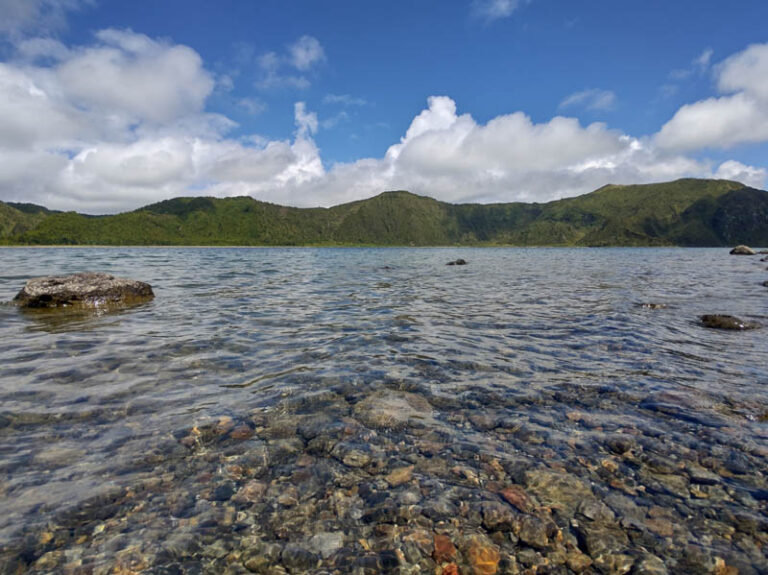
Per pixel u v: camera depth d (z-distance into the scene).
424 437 5.31
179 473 4.45
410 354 8.79
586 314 13.62
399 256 83.31
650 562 3.44
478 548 3.62
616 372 7.71
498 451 5.00
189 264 41.31
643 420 5.77
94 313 13.17
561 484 4.39
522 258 71.00
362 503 4.12
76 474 4.33
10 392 6.38
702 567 3.37
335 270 36.25
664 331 11.09
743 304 15.81
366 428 5.52
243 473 4.51
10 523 3.61
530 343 9.78
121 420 5.55
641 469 4.64
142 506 3.93
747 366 8.10
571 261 57.69
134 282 16.19
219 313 13.25
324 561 3.47
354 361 8.27
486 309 14.60
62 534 3.55
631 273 33.00
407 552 3.57
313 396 6.51
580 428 5.55
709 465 4.70
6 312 13.38
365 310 14.20
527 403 6.33
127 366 7.76
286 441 5.17
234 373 7.48
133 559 3.37
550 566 3.45
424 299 17.19
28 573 3.18
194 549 3.51
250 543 3.60
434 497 4.20
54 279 15.34
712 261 54.94
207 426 5.46
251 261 51.72
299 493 4.23
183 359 8.23
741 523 3.82
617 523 3.86
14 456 4.59
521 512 3.99
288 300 16.39
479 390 6.82
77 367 7.65
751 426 5.59
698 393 6.70
